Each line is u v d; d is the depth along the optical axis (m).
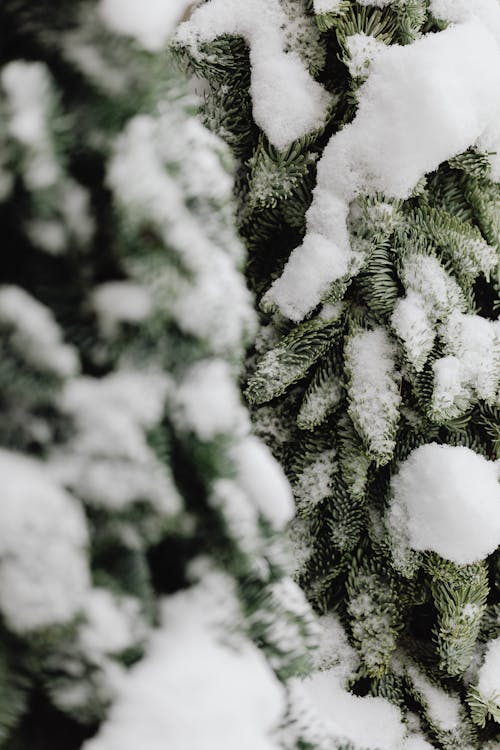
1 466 0.80
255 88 1.23
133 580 0.94
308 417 1.25
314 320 1.24
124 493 0.89
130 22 0.78
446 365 1.23
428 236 1.25
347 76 1.23
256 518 1.06
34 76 0.75
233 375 1.06
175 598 1.04
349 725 1.26
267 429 1.27
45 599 0.77
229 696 0.92
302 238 1.25
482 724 1.26
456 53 1.21
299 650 1.07
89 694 0.88
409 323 1.23
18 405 0.85
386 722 1.27
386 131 1.21
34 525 0.77
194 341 0.98
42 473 0.83
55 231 0.84
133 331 0.91
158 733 0.85
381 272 1.24
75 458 0.87
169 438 0.99
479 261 1.24
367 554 1.28
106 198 0.85
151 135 0.88
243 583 1.06
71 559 0.78
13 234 0.84
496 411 1.26
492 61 1.22
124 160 0.83
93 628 0.84
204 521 1.04
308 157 1.23
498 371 1.24
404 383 1.25
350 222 1.23
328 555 1.28
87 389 0.88
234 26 1.23
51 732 0.94
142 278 0.86
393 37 1.23
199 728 0.87
